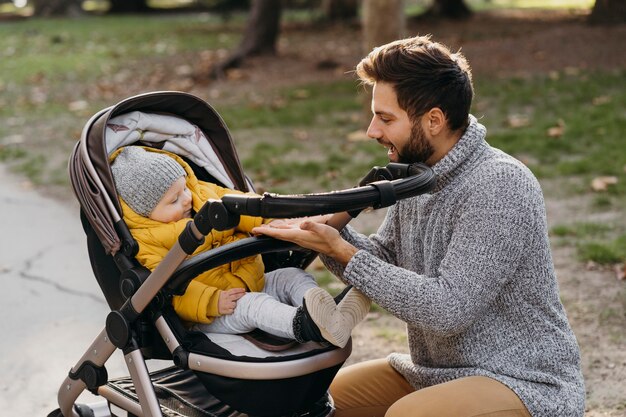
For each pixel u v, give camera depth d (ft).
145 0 81.61
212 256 7.70
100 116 9.01
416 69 7.79
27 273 17.48
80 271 17.61
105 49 49.85
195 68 40.60
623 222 18.44
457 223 8.00
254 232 8.00
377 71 7.95
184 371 9.50
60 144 27.66
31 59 46.34
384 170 8.23
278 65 39.45
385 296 7.80
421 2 81.56
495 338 8.13
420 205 8.45
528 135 24.94
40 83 38.73
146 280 7.98
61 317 15.38
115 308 8.95
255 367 7.74
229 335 8.37
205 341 8.14
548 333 8.11
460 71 7.94
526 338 8.11
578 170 21.74
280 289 8.91
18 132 29.40
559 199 20.18
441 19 58.29
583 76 32.91
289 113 29.60
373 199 7.31
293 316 7.95
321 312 7.66
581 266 16.34
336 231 8.00
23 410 12.24
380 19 24.31
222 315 8.36
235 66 38.81
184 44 51.31
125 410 9.07
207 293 8.23
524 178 7.93
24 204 22.00
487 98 30.53
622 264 16.10
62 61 45.11
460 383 8.00
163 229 8.58
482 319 8.15
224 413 8.70
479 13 63.36
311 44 48.47
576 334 13.74
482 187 7.91
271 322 8.05
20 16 77.05
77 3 77.56
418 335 8.80
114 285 8.77
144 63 43.60
